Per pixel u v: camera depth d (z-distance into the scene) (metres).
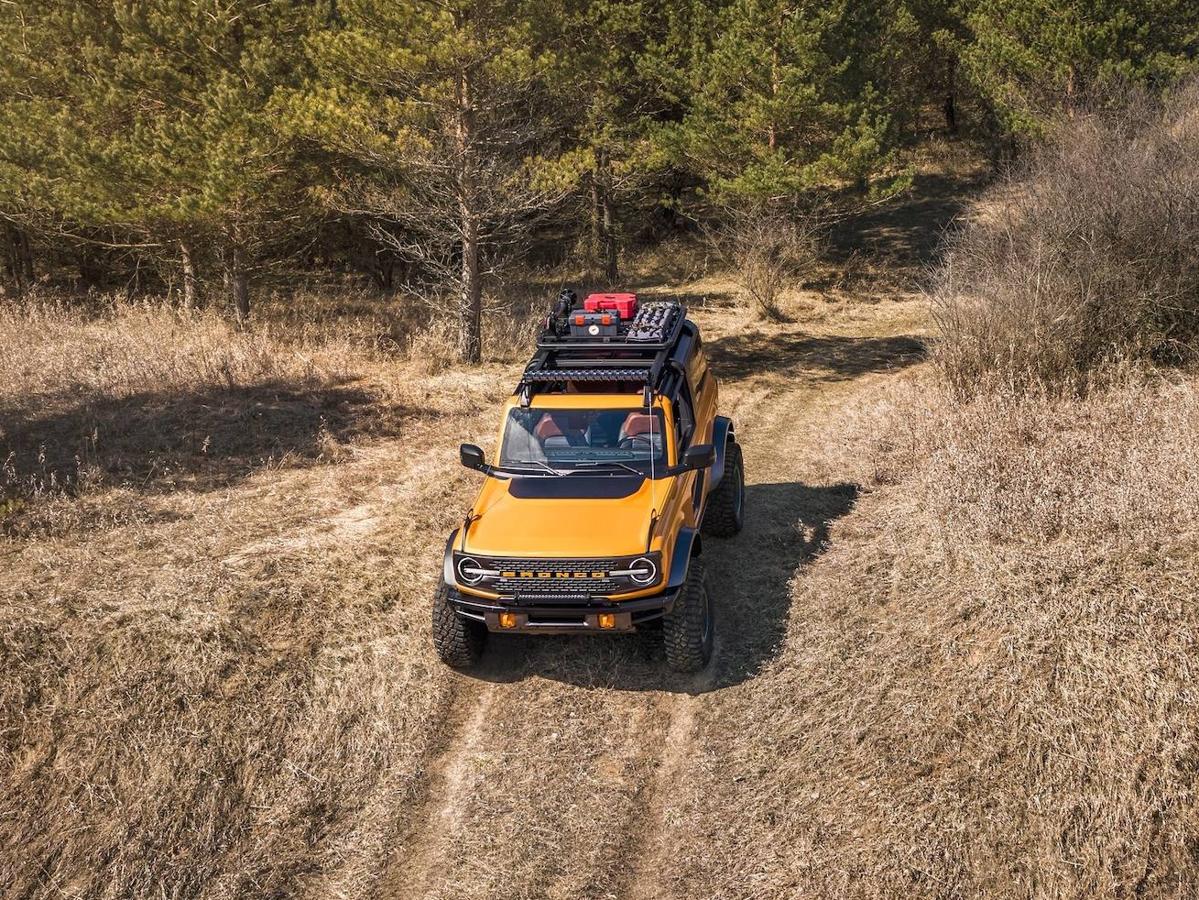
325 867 5.77
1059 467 9.16
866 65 23.09
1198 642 6.52
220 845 5.89
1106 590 7.11
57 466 10.56
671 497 7.09
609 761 6.40
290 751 6.57
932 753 6.13
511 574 6.50
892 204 30.02
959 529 8.32
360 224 22.08
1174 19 22.39
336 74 15.30
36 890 5.54
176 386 13.62
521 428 7.62
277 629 7.59
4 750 6.23
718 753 6.37
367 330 17.89
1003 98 23.95
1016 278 12.43
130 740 6.39
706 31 21.94
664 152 20.80
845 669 7.00
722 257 24.30
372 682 7.17
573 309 9.41
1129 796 5.66
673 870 5.54
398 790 6.23
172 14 15.84
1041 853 5.45
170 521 9.43
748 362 17.30
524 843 5.76
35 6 16.59
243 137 15.38
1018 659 6.68
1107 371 11.89
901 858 5.43
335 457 11.45
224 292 20.39
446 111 15.16
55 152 15.55
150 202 16.00
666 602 6.53
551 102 18.88
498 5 14.50
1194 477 8.28
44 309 17.58
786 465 11.44
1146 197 12.63
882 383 15.31
